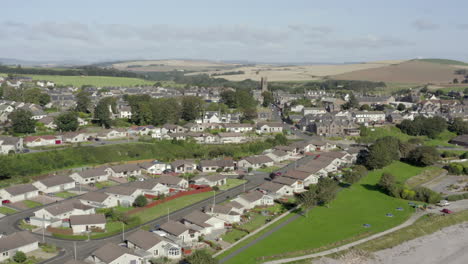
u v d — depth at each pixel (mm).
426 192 131250
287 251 91625
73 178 139250
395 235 103375
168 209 116688
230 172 159000
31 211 112688
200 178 141000
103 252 83750
